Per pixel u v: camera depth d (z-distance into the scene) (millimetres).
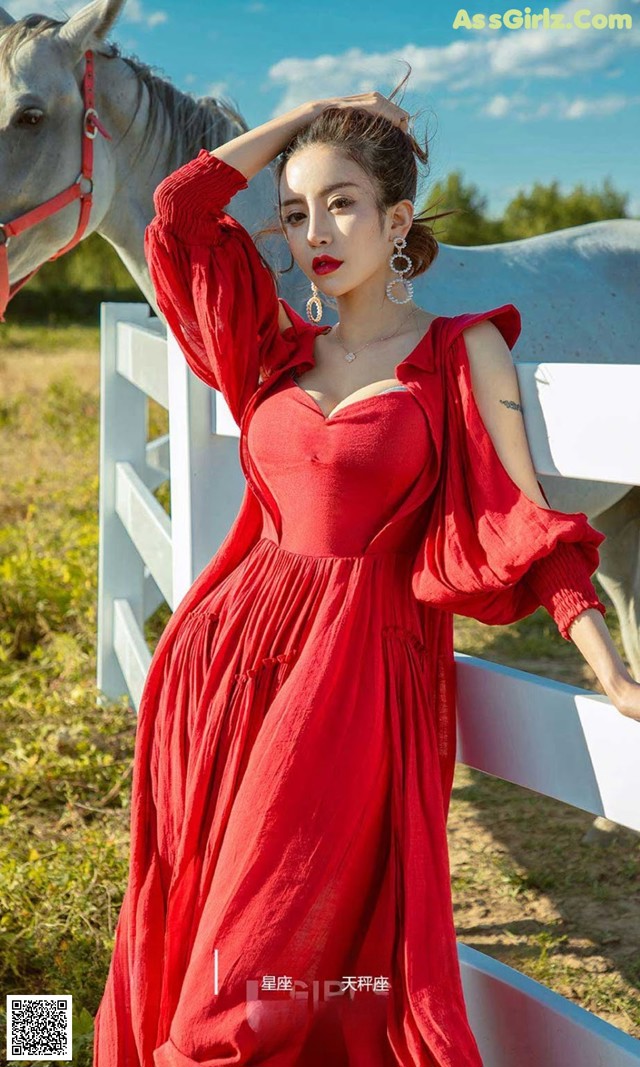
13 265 3588
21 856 3203
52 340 21656
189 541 2533
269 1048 1524
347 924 1613
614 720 1547
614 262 3686
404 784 1668
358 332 1889
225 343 1925
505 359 1711
